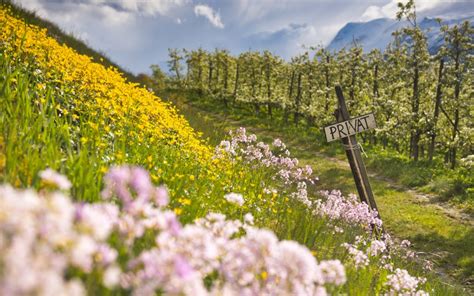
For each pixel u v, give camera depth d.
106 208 2.29
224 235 2.82
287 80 55.12
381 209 15.78
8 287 1.29
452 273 10.55
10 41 8.44
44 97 6.95
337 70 42.00
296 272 2.45
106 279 1.84
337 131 10.08
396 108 31.11
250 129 39.28
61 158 4.05
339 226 8.51
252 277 2.42
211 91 64.06
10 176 3.15
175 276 1.95
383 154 29.62
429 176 21.06
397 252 8.88
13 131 3.86
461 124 29.55
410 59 30.55
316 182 20.17
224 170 8.82
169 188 5.11
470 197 17.02
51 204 1.65
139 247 2.83
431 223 14.16
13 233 1.51
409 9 29.72
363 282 5.14
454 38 26.42
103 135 6.20
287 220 6.82
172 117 12.36
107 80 10.06
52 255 1.54
